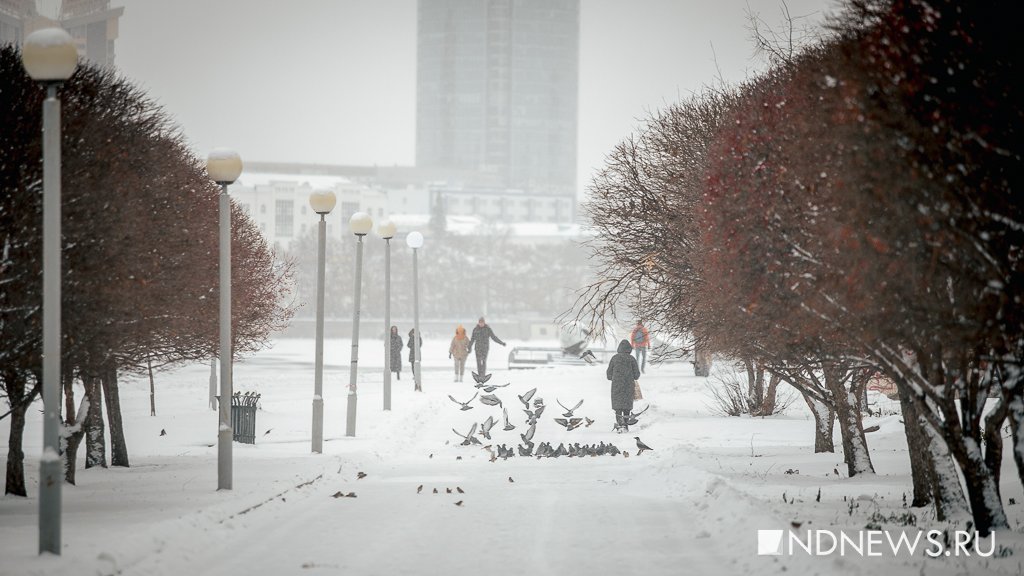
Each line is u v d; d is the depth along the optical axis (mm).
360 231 63062
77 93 36406
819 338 31703
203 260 44219
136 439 62125
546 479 42594
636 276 58844
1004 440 47156
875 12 24188
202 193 50969
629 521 29609
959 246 22656
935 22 22672
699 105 57562
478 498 35219
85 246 32844
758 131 31594
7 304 31734
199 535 25875
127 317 35094
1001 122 21953
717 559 23688
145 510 31156
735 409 74688
